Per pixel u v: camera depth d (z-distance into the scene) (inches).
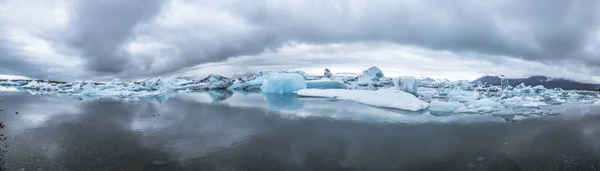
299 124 500.7
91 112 645.3
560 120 558.6
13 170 255.9
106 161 285.9
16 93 1310.3
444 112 661.9
